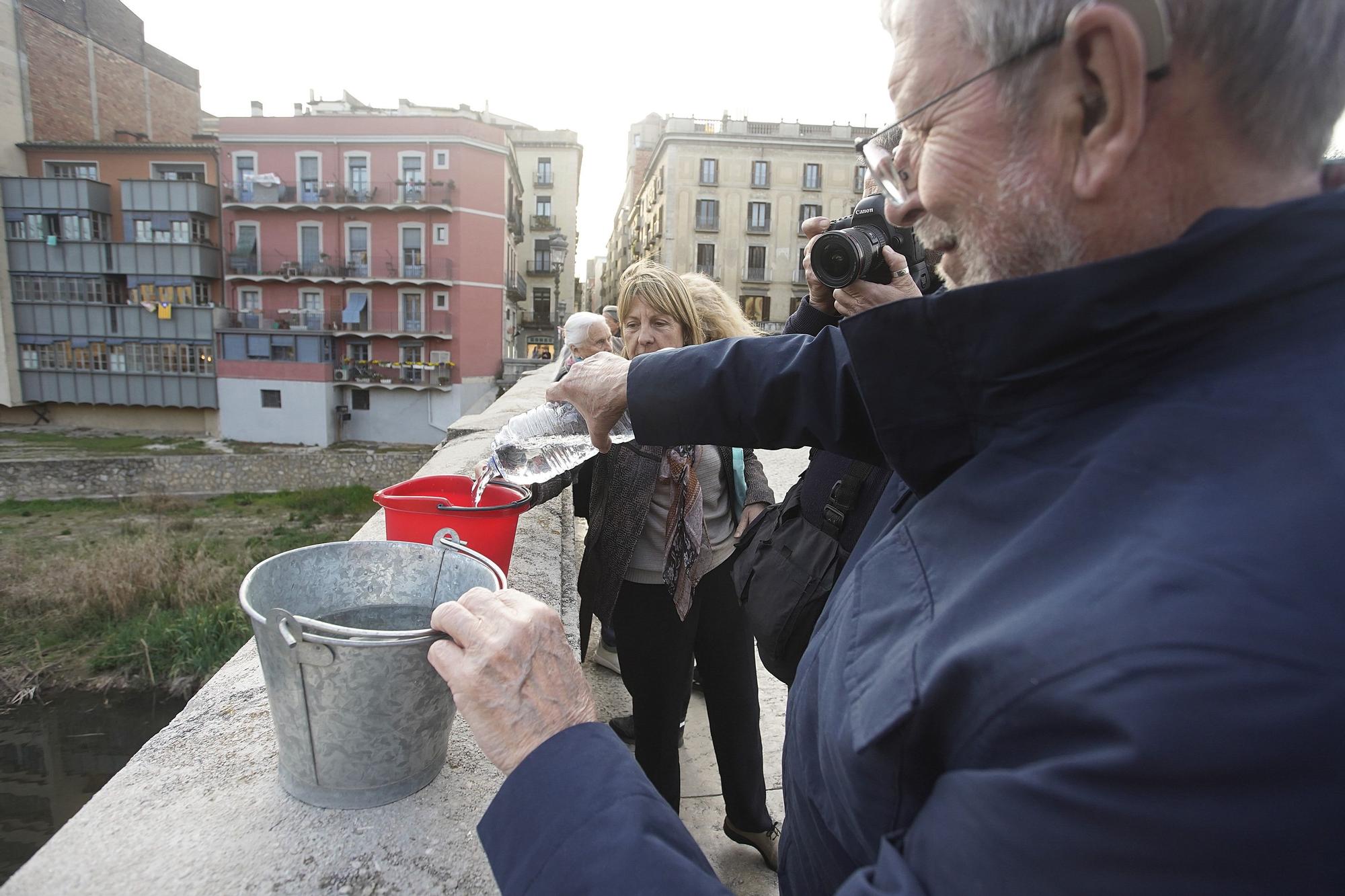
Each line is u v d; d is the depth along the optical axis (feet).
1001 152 1.86
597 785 2.00
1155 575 1.30
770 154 124.98
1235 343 1.55
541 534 8.21
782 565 4.88
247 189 102.53
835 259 4.40
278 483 79.20
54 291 98.12
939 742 1.62
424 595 3.72
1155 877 1.16
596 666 9.43
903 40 2.10
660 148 133.18
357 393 105.91
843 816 1.97
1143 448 1.52
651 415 3.32
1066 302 1.69
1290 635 1.16
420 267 105.09
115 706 31.40
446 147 103.09
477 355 109.19
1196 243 1.54
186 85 124.16
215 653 34.40
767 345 3.24
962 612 1.63
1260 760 1.11
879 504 2.97
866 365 2.12
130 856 2.88
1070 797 1.23
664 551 5.97
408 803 3.24
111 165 100.32
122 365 100.17
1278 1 1.49
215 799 3.23
